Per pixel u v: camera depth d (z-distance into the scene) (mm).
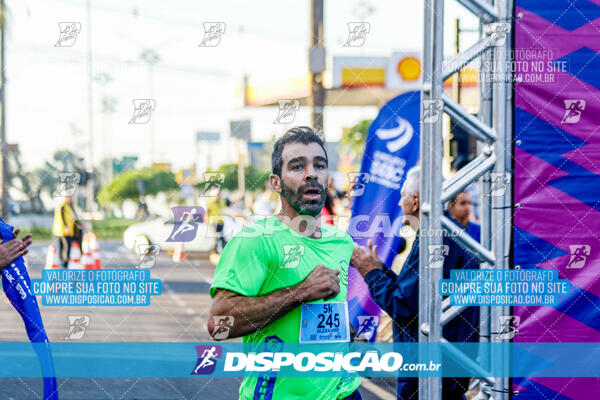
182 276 9305
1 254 2885
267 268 2297
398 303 2998
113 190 10656
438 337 2764
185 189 8977
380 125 4293
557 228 2855
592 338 2885
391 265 4168
